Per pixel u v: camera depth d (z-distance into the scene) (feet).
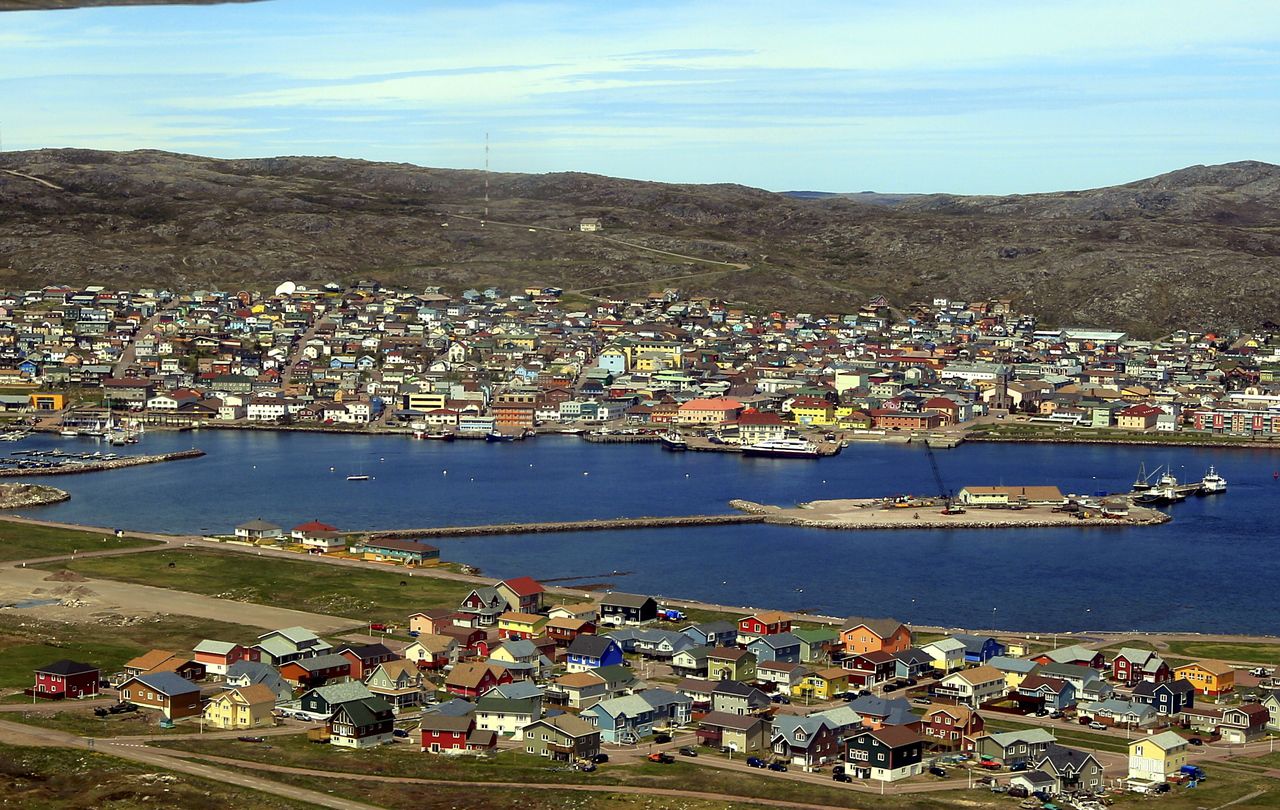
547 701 529.86
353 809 408.26
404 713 526.57
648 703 511.40
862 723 492.54
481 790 430.20
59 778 429.38
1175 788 451.94
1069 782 450.30
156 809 403.54
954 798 435.12
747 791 436.35
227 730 497.05
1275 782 461.37
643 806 417.49
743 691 530.27
